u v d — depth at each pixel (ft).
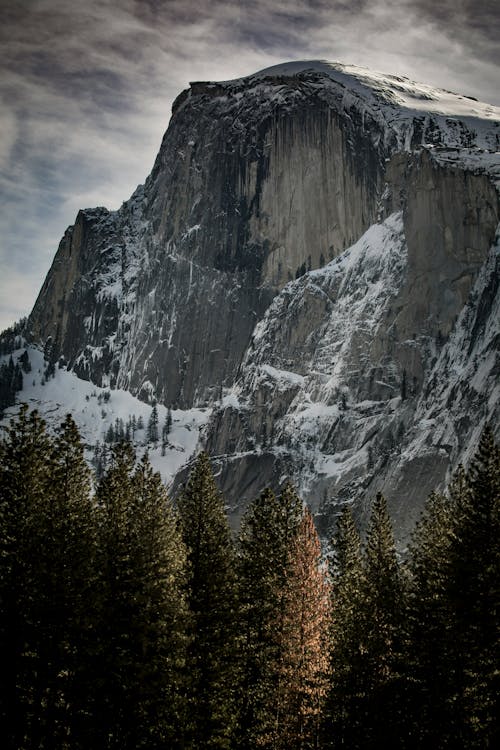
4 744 184.03
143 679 199.00
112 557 209.36
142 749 198.39
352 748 226.17
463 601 209.97
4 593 189.78
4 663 186.70
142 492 224.53
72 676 191.21
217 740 217.97
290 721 235.40
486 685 201.57
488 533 217.56
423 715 213.46
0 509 198.59
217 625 231.71
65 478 208.95
